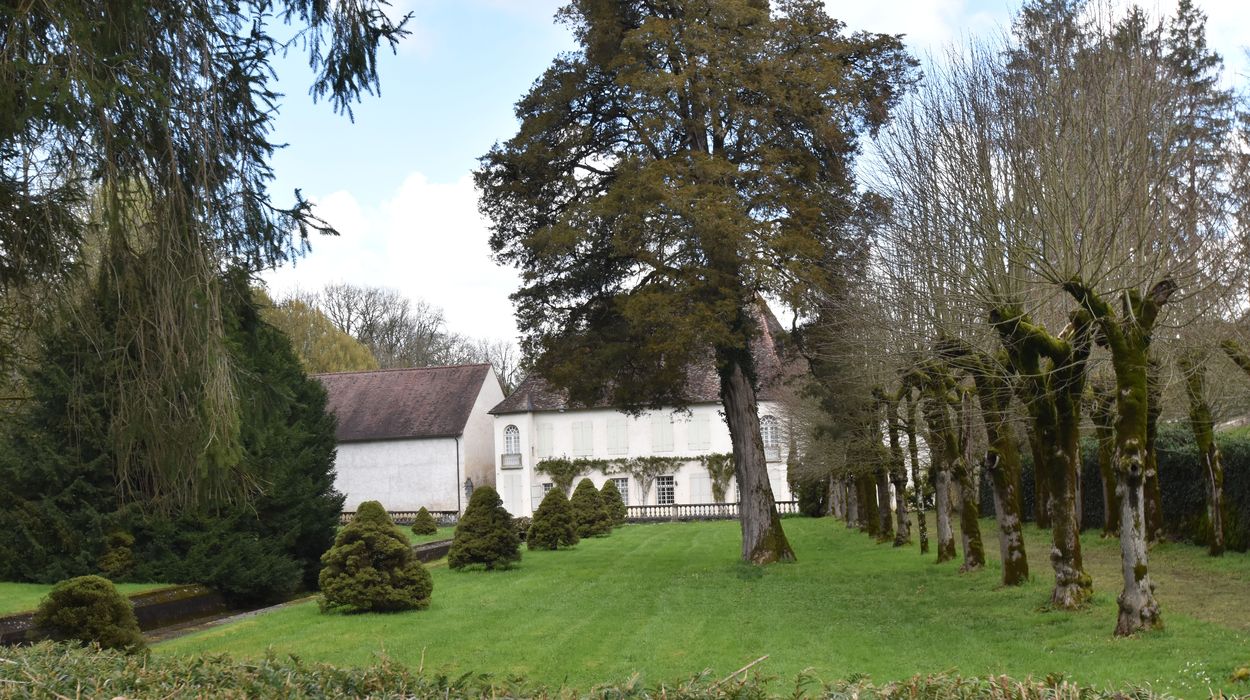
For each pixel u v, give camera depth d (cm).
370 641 1590
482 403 6338
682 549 3416
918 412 2928
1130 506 1316
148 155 813
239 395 856
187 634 1920
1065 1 1756
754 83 2380
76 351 861
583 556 3266
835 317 2402
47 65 665
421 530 4847
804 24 2516
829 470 3581
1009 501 1920
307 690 600
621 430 5922
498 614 1859
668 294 2312
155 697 568
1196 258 1709
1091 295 1408
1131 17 1766
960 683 541
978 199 1670
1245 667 1009
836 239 2391
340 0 843
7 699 565
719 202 2247
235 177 852
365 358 7019
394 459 6044
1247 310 1912
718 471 5778
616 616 1772
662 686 549
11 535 2550
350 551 1986
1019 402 1967
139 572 2586
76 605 1453
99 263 821
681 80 2361
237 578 2639
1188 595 1636
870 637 1418
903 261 2009
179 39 820
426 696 571
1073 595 1547
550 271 2612
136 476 867
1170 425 2511
